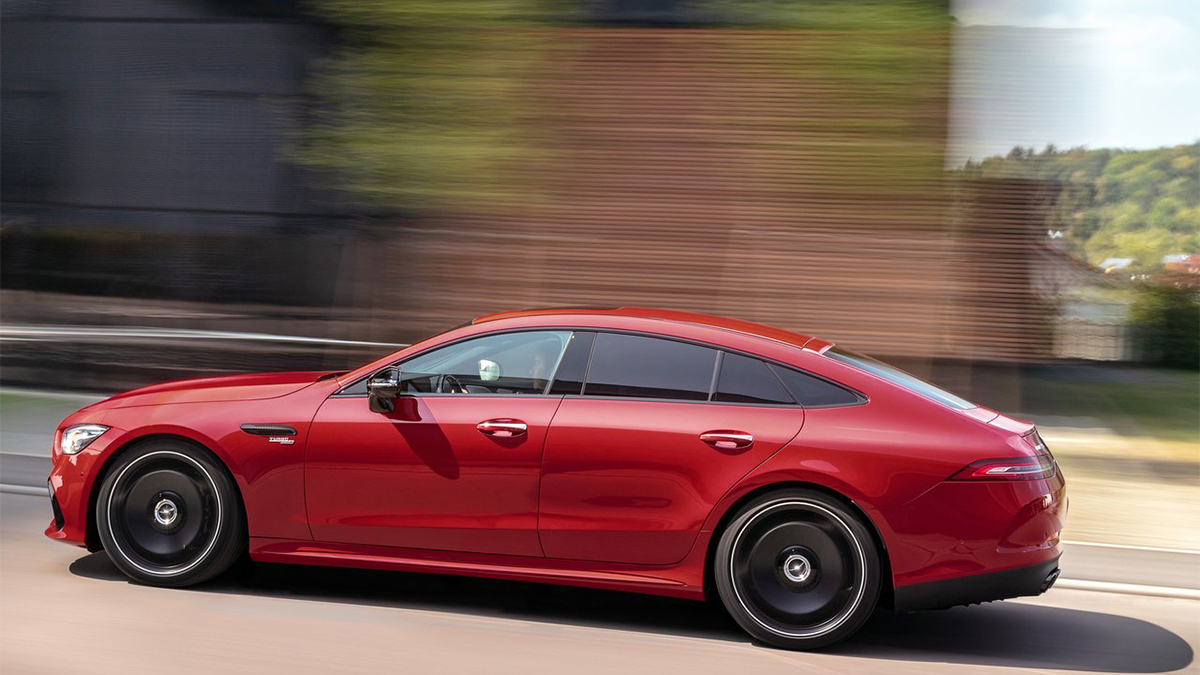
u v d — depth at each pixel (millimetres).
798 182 9930
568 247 10273
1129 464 9469
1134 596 5844
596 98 10047
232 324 11945
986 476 4621
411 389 5117
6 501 6969
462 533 4977
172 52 12172
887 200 9836
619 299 10281
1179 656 4922
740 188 10031
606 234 10234
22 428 9484
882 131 9688
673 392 4926
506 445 4914
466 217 10445
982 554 4621
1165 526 7301
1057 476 4883
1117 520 7426
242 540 5230
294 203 11672
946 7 9539
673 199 10133
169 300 12164
